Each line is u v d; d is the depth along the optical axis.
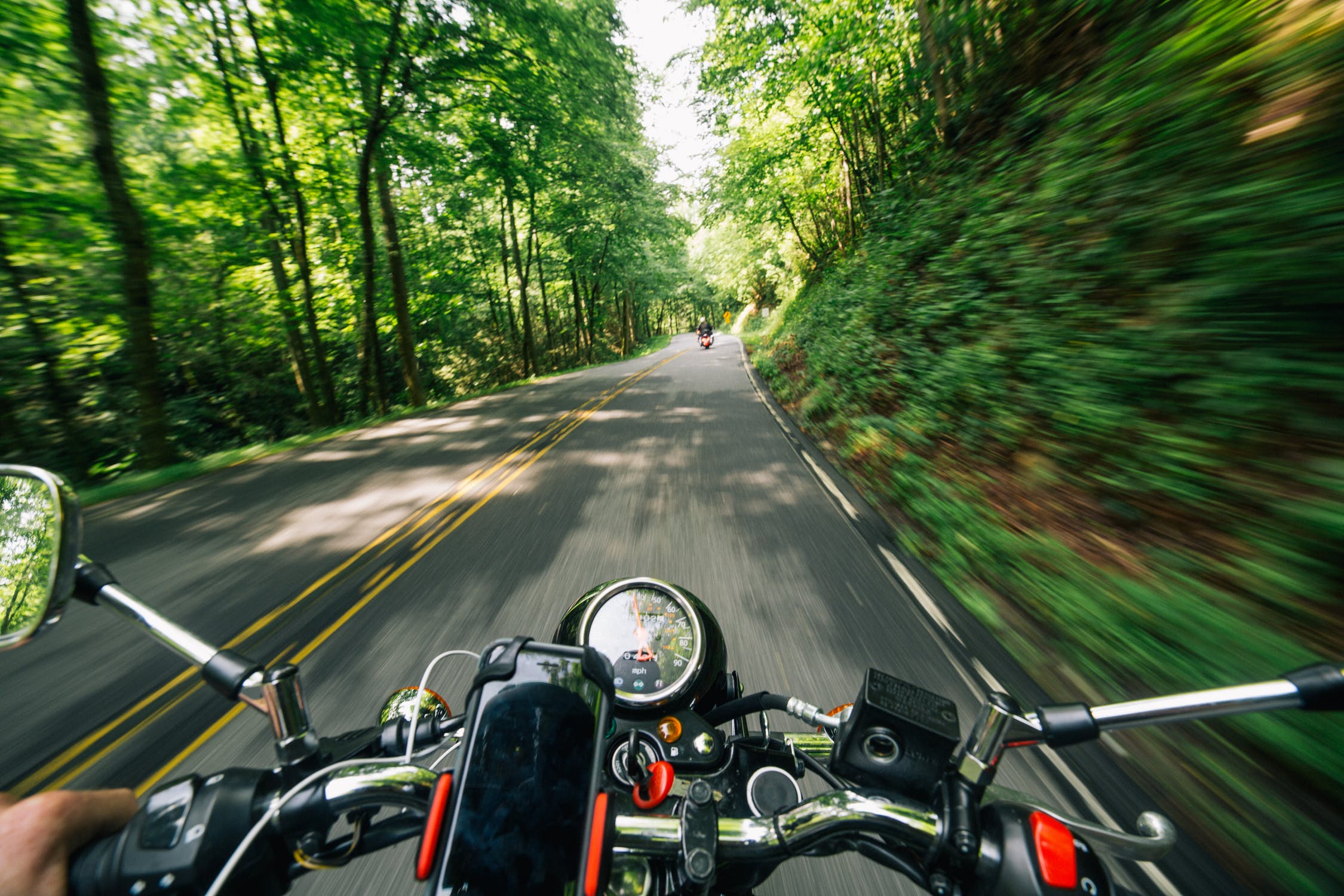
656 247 46.31
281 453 11.71
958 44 12.62
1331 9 4.55
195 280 18.77
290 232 19.17
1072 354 5.94
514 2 16.45
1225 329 4.43
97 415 18.75
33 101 11.64
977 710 3.19
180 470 10.44
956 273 9.62
